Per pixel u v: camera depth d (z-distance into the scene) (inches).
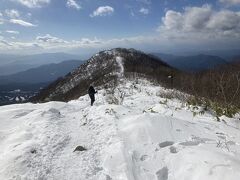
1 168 216.2
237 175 161.3
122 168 204.4
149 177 196.1
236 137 262.2
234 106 407.8
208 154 195.6
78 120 380.8
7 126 369.1
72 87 3314.5
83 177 202.2
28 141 277.9
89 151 249.1
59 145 266.4
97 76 3011.8
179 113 399.2
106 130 292.0
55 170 213.6
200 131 275.0
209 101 445.7
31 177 200.8
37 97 3752.5
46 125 331.6
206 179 167.6
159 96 730.2
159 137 251.3
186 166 190.9
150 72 2137.1
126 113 358.3
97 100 713.0
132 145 239.8
